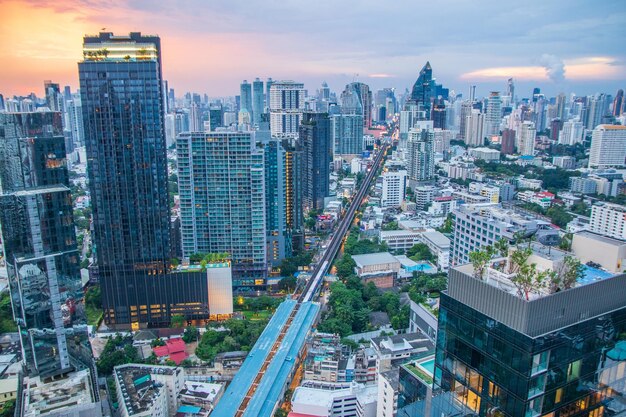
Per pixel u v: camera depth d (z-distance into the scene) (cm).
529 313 8006
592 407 9156
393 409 19138
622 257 11350
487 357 8862
